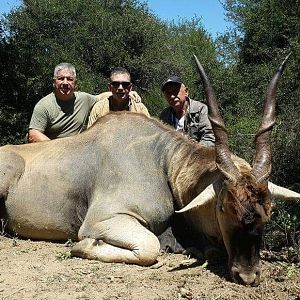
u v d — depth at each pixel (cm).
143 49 1032
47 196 258
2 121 541
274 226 255
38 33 952
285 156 340
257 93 520
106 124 262
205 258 221
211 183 212
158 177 245
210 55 748
